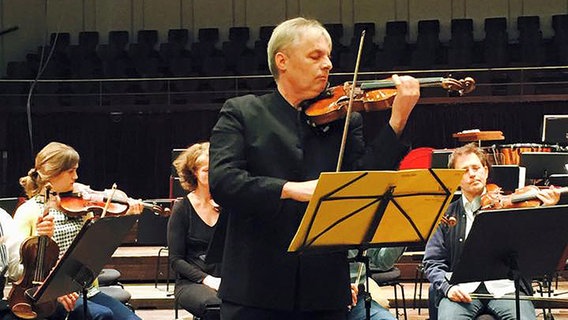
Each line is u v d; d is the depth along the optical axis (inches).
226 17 508.1
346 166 99.2
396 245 103.7
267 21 505.7
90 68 457.1
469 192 167.0
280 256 95.1
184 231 178.5
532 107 370.3
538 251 127.9
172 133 390.9
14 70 451.8
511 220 123.2
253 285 95.0
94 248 133.7
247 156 96.7
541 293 189.2
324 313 97.0
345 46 463.8
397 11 496.7
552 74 371.2
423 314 232.8
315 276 95.3
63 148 166.7
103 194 193.5
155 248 290.0
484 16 487.8
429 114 374.6
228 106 98.1
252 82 398.0
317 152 97.8
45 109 389.7
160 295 247.4
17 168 385.1
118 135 391.5
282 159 96.2
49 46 478.6
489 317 158.2
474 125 373.1
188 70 452.4
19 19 488.4
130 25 509.0
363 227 97.9
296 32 97.0
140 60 458.6
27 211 161.0
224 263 97.7
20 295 147.6
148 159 390.0
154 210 201.0
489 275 129.5
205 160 177.2
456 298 159.0
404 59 447.8
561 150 281.4
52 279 130.6
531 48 440.5
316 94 98.3
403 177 95.1
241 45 469.4
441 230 168.7
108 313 158.9
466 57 438.6
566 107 368.5
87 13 506.0
